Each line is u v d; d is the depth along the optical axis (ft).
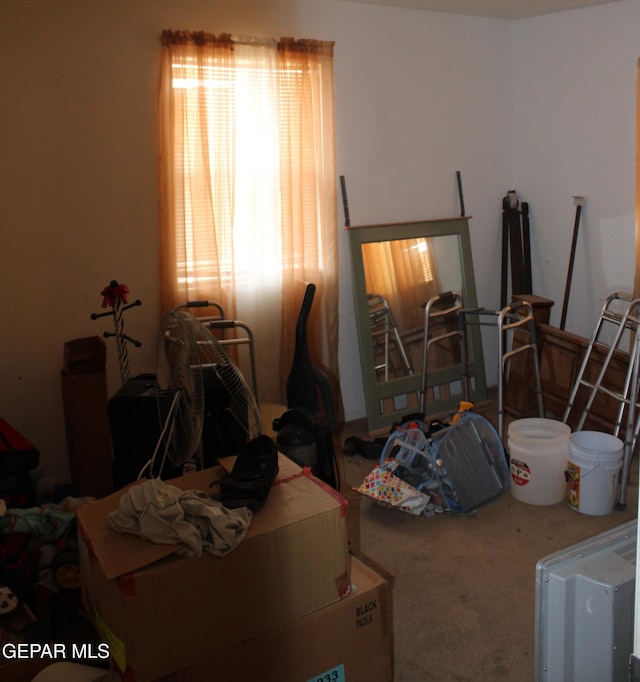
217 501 5.78
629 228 12.87
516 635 7.68
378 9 12.89
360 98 13.04
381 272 13.55
